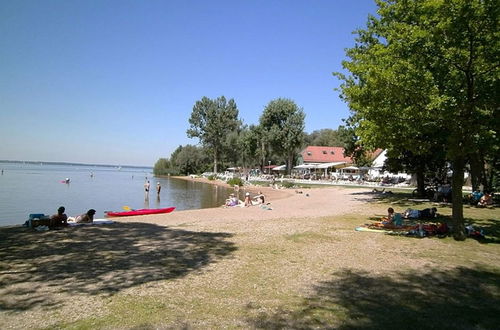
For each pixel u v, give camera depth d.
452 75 12.12
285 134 80.19
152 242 12.30
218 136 96.75
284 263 9.56
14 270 8.62
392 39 13.17
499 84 11.00
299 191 42.69
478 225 15.50
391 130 13.11
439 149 21.95
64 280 7.87
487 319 5.91
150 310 6.17
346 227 15.77
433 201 26.47
